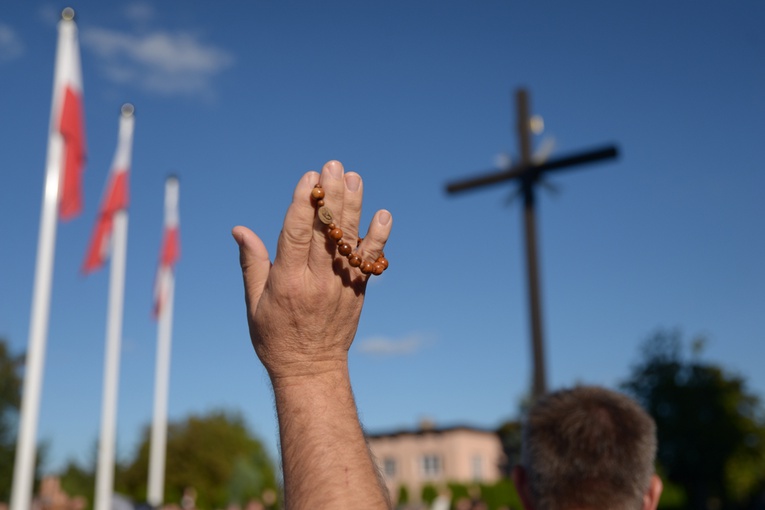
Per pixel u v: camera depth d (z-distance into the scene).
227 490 41.19
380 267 1.33
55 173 10.04
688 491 26.59
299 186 1.30
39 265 9.80
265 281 1.37
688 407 26.45
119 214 13.51
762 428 27.88
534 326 12.33
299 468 1.28
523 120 13.09
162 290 16.80
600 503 1.57
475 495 15.66
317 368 1.33
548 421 1.66
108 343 13.15
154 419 17.47
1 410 28.38
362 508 1.25
